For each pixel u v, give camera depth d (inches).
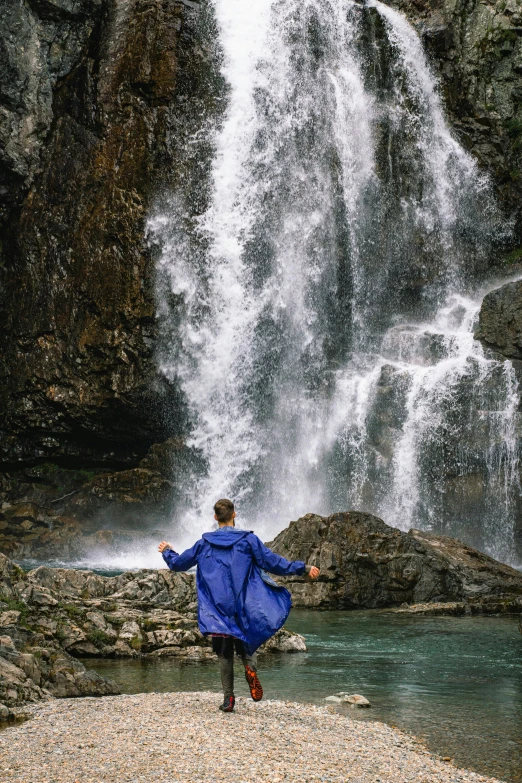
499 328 977.5
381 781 192.1
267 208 1091.9
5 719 242.4
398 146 1159.6
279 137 1111.6
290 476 1044.5
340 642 407.8
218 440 1048.8
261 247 1082.1
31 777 186.4
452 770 207.9
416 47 1201.4
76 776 187.0
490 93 1190.9
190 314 1043.3
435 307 1138.7
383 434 1003.9
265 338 1074.1
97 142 1074.1
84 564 877.2
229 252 1064.8
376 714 266.1
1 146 1075.3
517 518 915.4
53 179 1088.8
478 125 1182.9
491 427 940.6
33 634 330.0
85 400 1048.2
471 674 331.3
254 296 1073.5
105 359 1037.8
